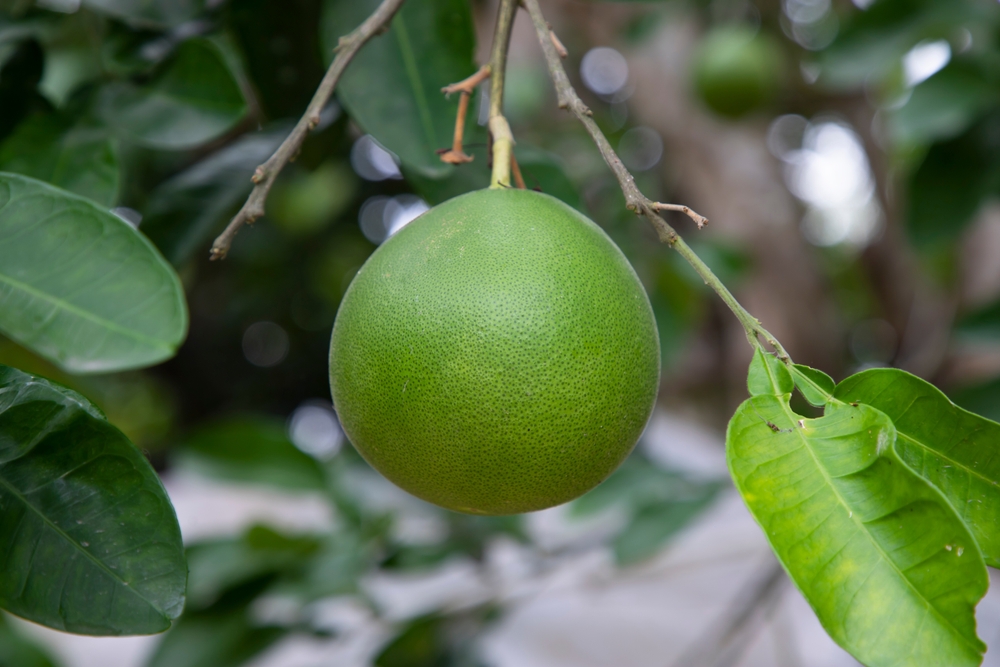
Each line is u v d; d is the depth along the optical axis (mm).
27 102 788
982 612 1421
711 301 2088
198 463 1133
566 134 1569
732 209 1820
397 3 690
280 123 893
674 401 2422
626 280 689
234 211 892
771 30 2014
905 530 594
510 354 658
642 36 1494
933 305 1754
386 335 669
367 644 1148
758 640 1475
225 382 3305
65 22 872
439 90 779
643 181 1402
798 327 1816
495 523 1166
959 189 1106
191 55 779
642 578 1288
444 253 675
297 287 2785
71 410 638
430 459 670
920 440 634
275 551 1050
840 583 591
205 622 1016
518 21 1808
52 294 653
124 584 635
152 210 854
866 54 1159
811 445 616
